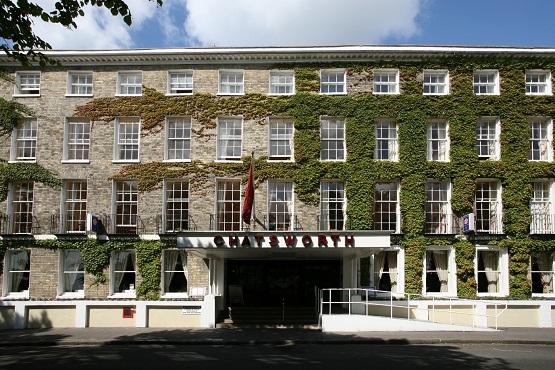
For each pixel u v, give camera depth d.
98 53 25.81
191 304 23.77
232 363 13.33
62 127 26.11
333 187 25.64
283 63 26.19
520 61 26.22
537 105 25.92
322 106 25.75
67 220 25.70
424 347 16.75
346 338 18.22
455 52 25.88
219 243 20.52
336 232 20.47
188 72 26.55
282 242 20.52
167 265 25.36
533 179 25.77
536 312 24.50
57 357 14.66
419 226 25.02
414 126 25.61
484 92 26.45
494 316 22.48
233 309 23.97
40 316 23.89
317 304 24.27
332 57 26.09
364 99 25.80
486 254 25.77
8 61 26.12
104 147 25.92
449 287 25.22
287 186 25.66
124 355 14.95
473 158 25.52
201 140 25.80
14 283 25.28
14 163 25.72
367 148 25.50
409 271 24.83
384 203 25.56
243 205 23.86
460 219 25.30
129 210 25.69
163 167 25.61
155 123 25.97
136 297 24.62
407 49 25.70
